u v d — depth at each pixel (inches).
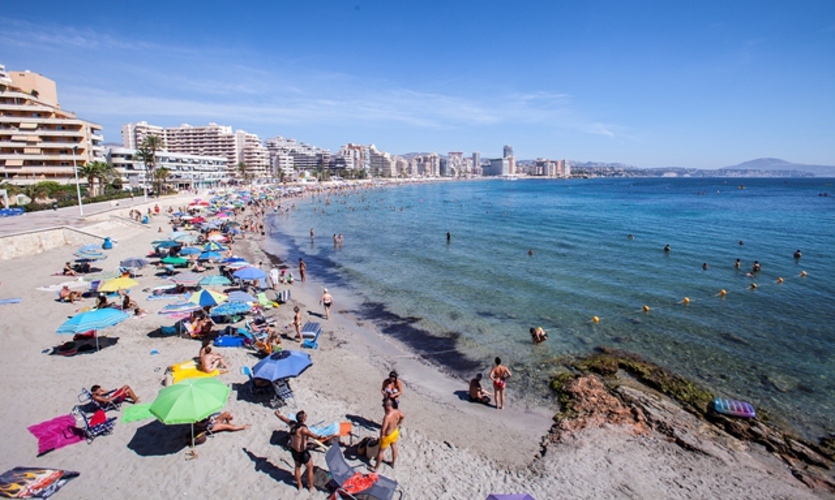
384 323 952.3
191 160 5674.2
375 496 385.4
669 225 2436.0
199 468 427.5
